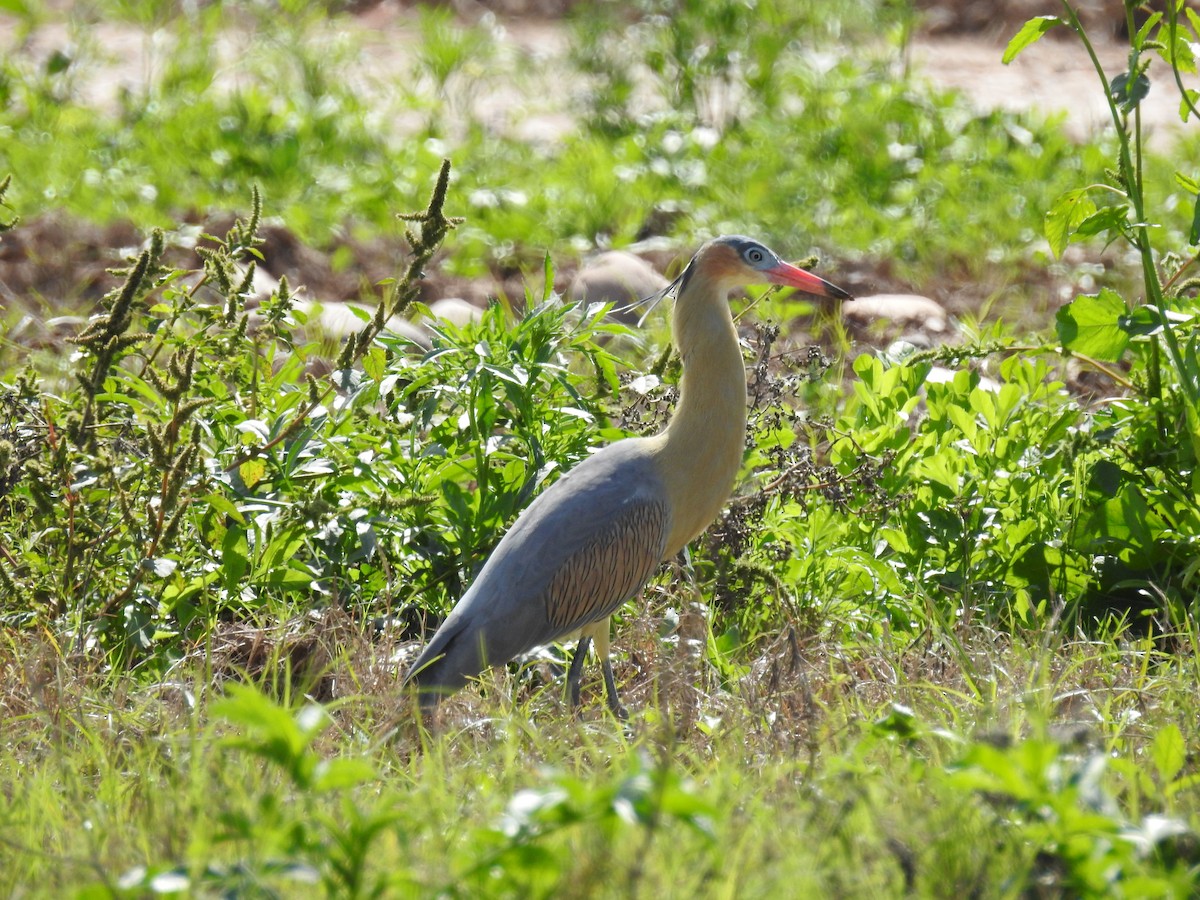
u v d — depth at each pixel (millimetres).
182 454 9562
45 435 10547
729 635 10109
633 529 9984
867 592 10797
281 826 6004
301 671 9969
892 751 7680
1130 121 25906
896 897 6062
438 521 10930
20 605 9938
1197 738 8172
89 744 8266
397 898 5789
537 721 9242
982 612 10508
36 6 31125
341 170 22328
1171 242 19000
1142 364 11828
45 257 18031
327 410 11047
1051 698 8523
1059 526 11242
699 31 26562
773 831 6387
